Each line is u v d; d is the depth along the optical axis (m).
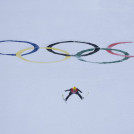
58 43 161.38
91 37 163.25
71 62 157.62
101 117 150.88
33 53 159.00
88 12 171.00
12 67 156.38
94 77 155.38
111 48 160.50
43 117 150.62
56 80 154.75
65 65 157.00
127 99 152.75
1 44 160.75
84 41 162.00
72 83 154.38
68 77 155.12
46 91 153.25
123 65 157.38
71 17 169.00
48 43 161.38
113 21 168.12
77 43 161.50
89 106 152.00
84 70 156.38
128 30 165.38
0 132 149.12
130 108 151.88
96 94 153.25
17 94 152.88
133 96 153.12
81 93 153.25
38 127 149.75
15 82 154.38
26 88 153.62
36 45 160.75
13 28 165.12
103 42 162.00
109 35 163.88
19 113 151.00
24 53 159.00
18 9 171.50
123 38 163.12
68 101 152.38
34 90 153.38
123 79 155.25
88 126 150.00
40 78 155.00
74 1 175.00
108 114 151.25
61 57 158.38
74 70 156.25
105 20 168.38
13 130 149.38
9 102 152.00
